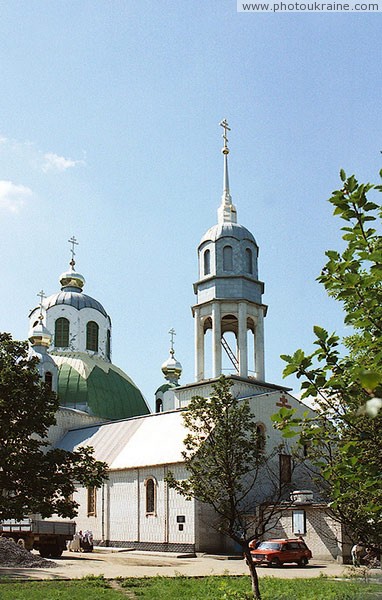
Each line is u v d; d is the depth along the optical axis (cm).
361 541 1282
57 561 3622
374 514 1224
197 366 5025
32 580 2681
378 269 796
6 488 2269
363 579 2373
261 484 4475
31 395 2331
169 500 4434
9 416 2294
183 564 3622
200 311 5094
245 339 4931
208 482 2286
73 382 6412
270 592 2170
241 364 4897
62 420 6028
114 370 6912
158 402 7325
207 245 5166
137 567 3388
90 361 6756
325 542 3838
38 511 2245
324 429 1122
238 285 5003
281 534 4094
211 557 4041
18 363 2430
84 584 2558
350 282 816
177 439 4684
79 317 6919
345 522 1253
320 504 3884
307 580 2588
